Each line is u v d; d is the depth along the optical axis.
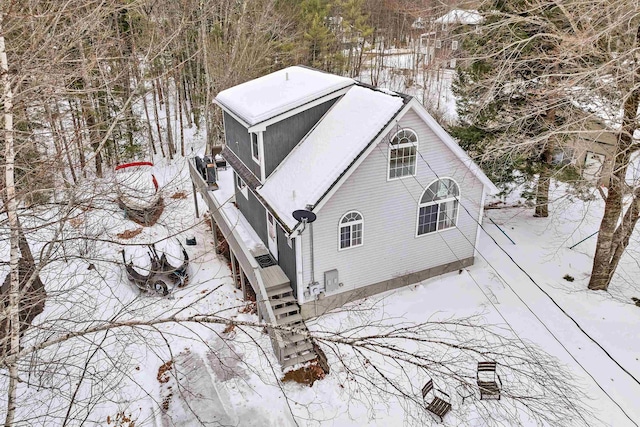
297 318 13.54
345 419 10.96
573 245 17.33
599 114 12.95
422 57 40.41
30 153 7.83
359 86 15.34
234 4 28.00
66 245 8.41
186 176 26.34
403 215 14.47
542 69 15.00
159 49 14.88
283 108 13.98
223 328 14.26
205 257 18.64
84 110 10.46
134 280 15.68
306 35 33.91
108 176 10.98
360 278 14.73
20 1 6.40
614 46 12.92
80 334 6.21
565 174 15.66
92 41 11.04
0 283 11.62
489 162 17.61
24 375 10.96
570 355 12.23
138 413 11.28
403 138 13.38
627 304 14.02
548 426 10.09
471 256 16.55
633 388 11.20
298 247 13.05
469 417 10.40
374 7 43.72
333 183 12.45
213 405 11.60
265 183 14.95
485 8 15.54
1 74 5.94
